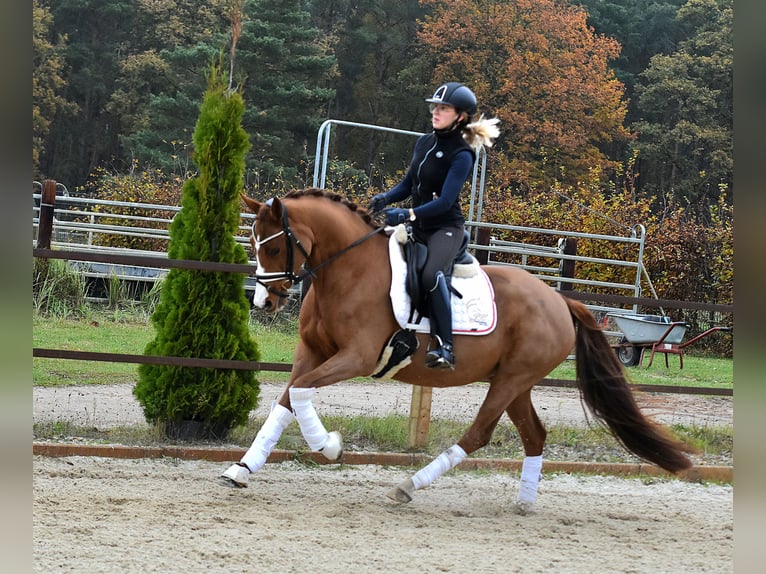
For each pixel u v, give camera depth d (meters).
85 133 57.38
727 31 51.94
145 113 51.88
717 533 7.56
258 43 45.97
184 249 9.39
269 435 7.76
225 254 9.45
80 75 56.50
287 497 7.77
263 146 46.19
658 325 17.94
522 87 48.38
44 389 12.09
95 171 57.84
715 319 24.67
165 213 24.00
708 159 51.66
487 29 48.66
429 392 9.79
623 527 7.67
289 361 15.20
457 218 7.73
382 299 7.44
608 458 10.30
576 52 48.78
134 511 6.85
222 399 9.30
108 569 5.53
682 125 50.12
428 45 54.22
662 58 52.56
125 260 9.03
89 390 12.30
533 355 7.88
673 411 13.83
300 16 48.12
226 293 9.44
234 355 9.37
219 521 6.78
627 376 8.30
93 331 16.92
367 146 58.41
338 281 7.43
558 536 7.20
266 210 7.21
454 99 7.44
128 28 59.25
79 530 6.25
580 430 11.23
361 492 8.23
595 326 8.31
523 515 7.86
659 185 54.50
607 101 47.66
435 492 8.52
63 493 7.23
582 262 23.69
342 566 5.93
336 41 56.66
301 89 46.72
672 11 62.69
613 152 56.41
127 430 9.51
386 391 14.38
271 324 19.42
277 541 6.37
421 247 7.59
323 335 7.55
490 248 18.53
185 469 8.52
